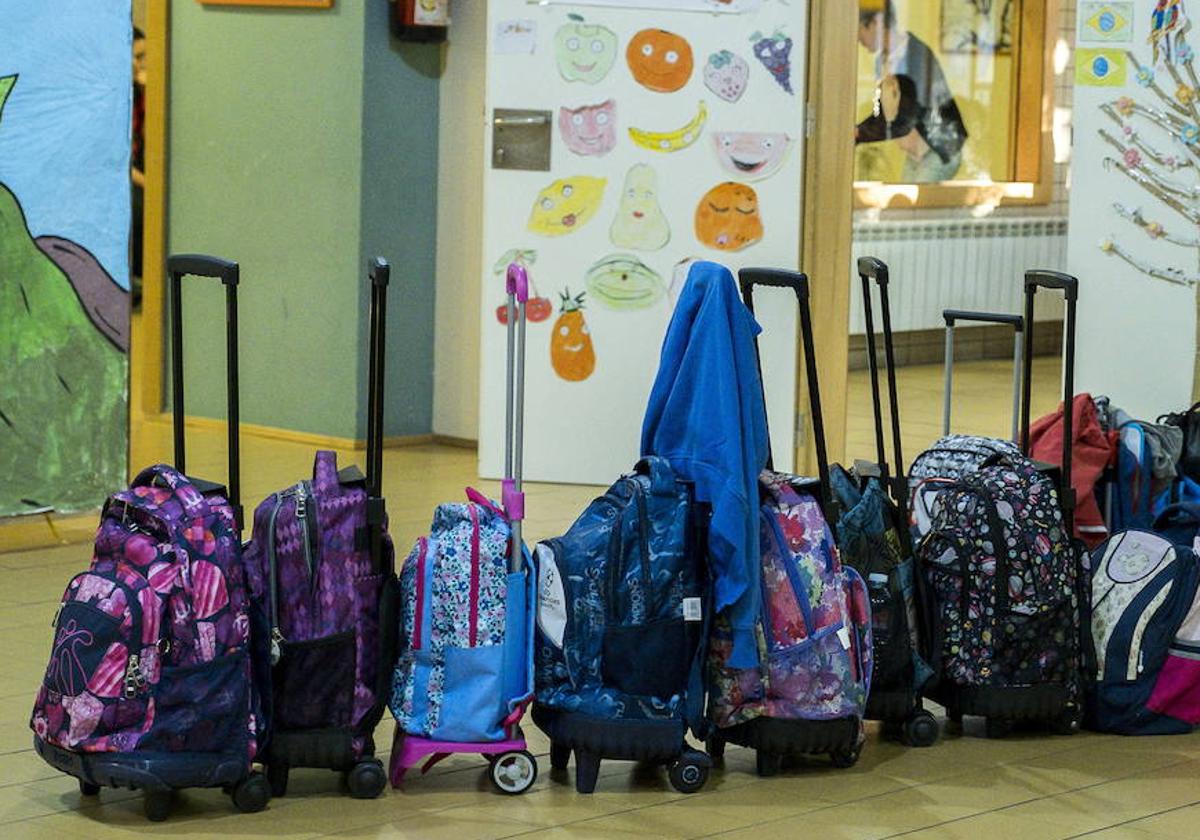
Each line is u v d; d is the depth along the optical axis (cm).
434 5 902
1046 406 1161
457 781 443
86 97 682
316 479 422
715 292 434
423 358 946
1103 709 497
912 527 509
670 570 430
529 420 827
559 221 812
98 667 398
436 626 426
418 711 427
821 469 455
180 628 403
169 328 984
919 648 486
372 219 912
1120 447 557
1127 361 709
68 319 689
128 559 409
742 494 427
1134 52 695
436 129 934
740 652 435
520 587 429
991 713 482
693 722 442
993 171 1396
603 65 800
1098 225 708
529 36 802
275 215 934
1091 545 546
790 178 802
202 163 958
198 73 953
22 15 663
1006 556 481
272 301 940
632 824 413
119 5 686
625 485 444
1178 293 698
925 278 1323
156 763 401
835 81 802
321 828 405
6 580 648
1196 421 598
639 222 808
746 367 436
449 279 939
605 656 430
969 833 413
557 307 817
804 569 445
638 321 814
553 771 453
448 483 834
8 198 668
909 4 1325
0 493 679
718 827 412
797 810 427
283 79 925
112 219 696
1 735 473
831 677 445
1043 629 484
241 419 959
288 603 416
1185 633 497
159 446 909
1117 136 701
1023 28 1390
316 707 419
